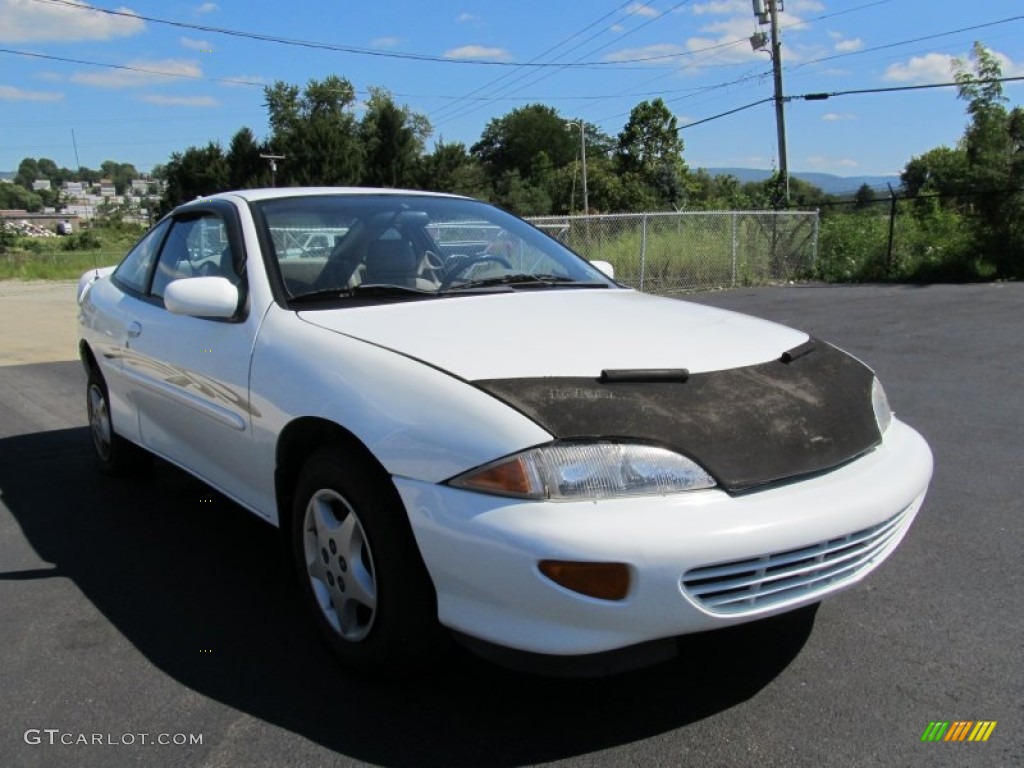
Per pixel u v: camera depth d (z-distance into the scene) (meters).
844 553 2.36
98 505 4.44
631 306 3.21
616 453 2.17
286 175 68.81
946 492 4.44
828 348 3.05
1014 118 18.00
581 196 75.31
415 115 78.00
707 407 2.37
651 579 2.08
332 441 2.69
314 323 2.91
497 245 3.79
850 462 2.49
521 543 2.09
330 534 2.69
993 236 17.64
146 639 2.98
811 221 18.77
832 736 2.38
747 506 2.18
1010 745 2.33
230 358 3.15
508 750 2.34
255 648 2.91
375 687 2.65
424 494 2.28
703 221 16.98
